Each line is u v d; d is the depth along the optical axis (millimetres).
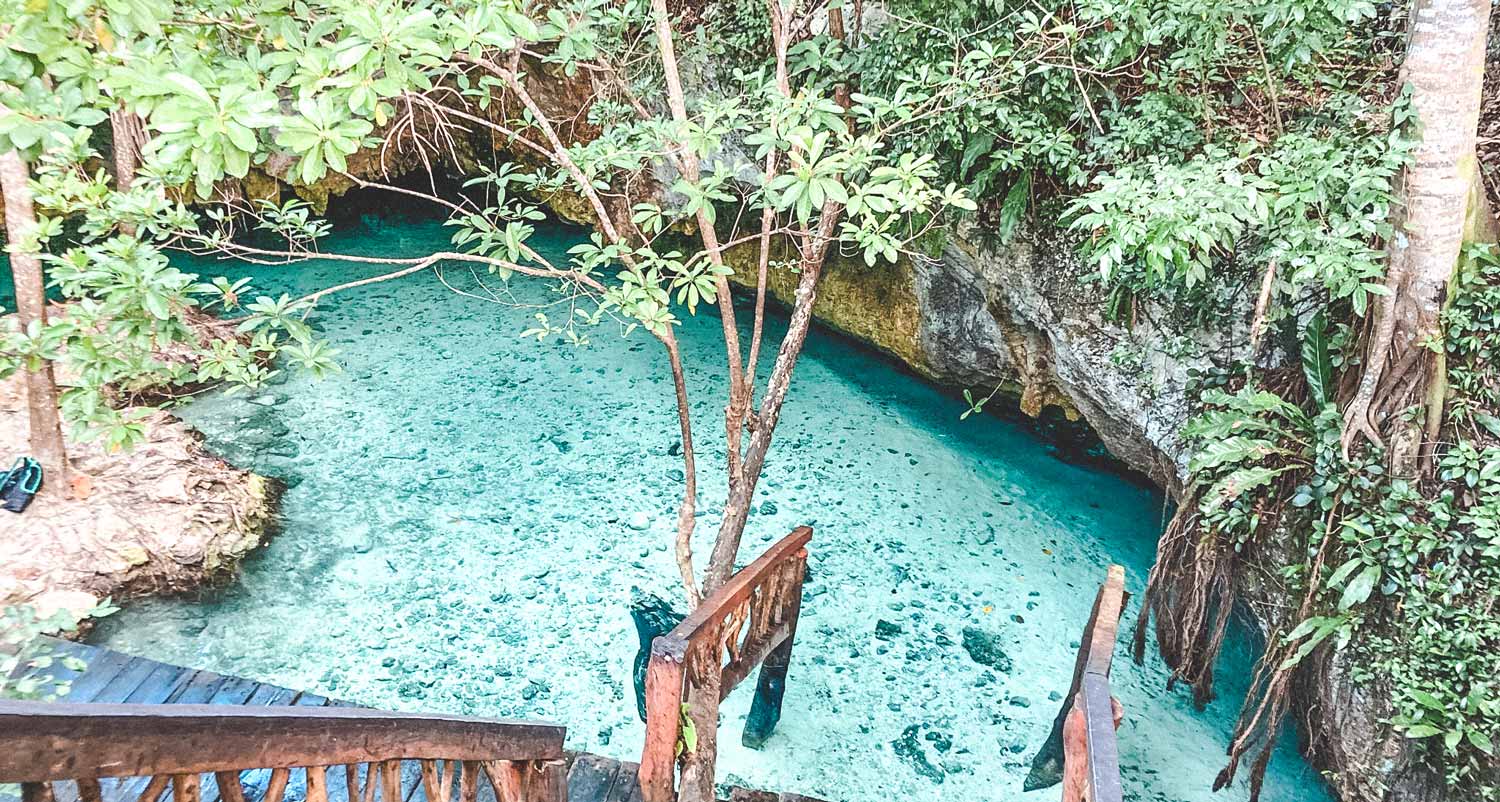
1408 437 5254
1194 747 6438
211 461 8195
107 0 2602
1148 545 8188
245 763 1536
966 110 6242
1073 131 7012
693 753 4504
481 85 4914
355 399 9641
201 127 2662
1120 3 5578
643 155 5094
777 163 5953
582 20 4984
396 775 2143
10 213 6102
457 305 11586
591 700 6512
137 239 4457
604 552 7848
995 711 6617
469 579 7504
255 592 7199
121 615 6746
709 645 4555
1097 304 7285
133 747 1273
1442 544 5082
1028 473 9016
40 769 1127
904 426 9625
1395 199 4832
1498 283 5234
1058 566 7938
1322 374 5754
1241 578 6254
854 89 6984
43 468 7273
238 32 3664
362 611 7133
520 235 4816
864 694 6715
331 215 13500
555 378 10234
